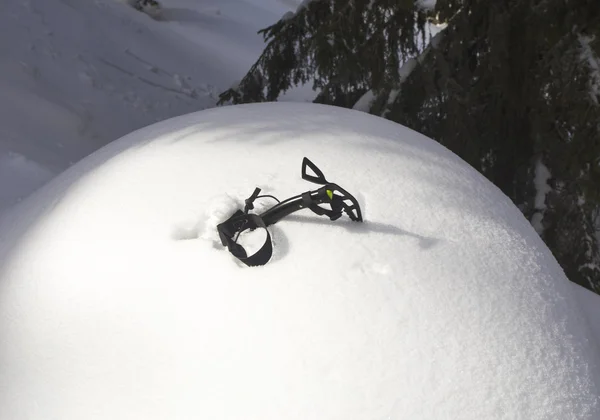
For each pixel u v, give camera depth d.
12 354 1.34
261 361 1.15
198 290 1.27
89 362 1.25
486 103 3.62
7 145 3.78
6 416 1.26
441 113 3.82
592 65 3.29
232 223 1.38
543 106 3.49
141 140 1.93
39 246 1.55
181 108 6.36
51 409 1.22
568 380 1.25
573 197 3.52
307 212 1.44
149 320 1.26
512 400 1.17
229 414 1.11
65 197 1.73
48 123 4.53
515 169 3.71
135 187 1.60
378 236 1.38
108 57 6.48
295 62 4.68
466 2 3.70
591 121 3.29
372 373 1.14
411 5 3.62
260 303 1.23
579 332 1.41
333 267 1.30
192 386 1.15
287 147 1.67
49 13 6.44
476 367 1.19
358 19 3.88
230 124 1.88
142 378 1.19
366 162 1.63
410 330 1.21
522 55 3.51
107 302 1.32
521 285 1.40
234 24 10.16
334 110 2.05
